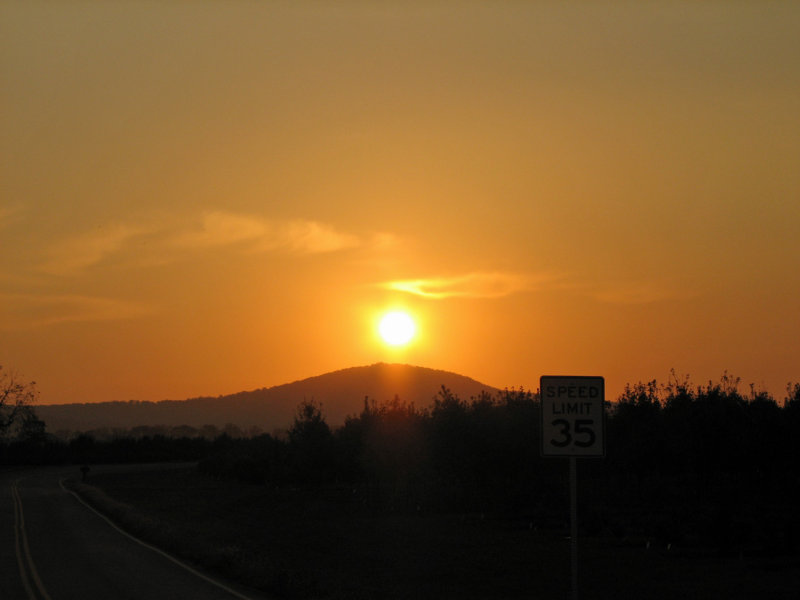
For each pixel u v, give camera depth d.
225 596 22.56
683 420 61.44
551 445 15.52
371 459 69.56
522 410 64.19
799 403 58.75
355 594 24.72
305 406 88.94
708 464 60.94
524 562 34.56
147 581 25.27
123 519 44.88
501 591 27.34
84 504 59.31
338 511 61.31
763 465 59.88
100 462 163.75
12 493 71.81
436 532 46.72
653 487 65.94
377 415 76.50
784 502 58.03
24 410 158.25
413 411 73.75
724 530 41.16
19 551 32.88
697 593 27.22
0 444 155.12
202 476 115.94
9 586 24.38
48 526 43.38
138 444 177.38
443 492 66.44
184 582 25.06
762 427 59.06
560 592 27.34
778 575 31.11
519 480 62.75
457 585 28.58
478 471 63.19
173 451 178.00
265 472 97.81
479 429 63.88
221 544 39.00
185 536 36.50
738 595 26.83
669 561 34.88
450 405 66.94
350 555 36.66
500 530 47.66
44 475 110.94
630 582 29.47
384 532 46.66
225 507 65.00
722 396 64.19
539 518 52.59
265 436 127.19
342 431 86.19
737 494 62.62
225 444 168.00
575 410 15.59
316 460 83.19
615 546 39.91
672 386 67.62
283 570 24.98
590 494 63.19
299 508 63.91
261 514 58.94
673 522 47.94
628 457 61.88
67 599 22.19
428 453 67.56
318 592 23.52
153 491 84.12
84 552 32.56
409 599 25.11
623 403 67.81
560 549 38.91
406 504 65.44
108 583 24.88
